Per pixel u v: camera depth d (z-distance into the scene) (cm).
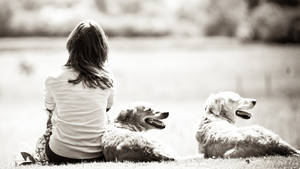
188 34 11794
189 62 6894
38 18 11481
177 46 9612
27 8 11906
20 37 11250
